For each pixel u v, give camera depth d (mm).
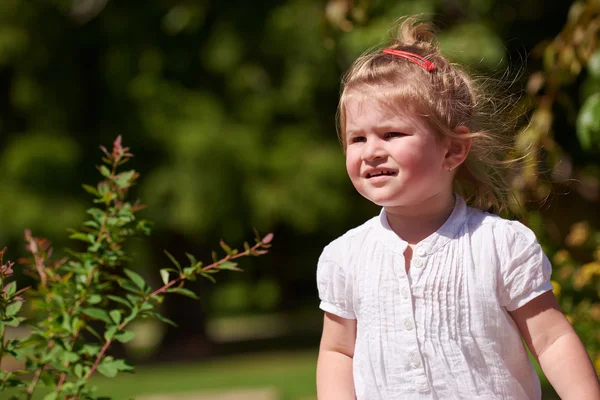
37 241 4309
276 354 21688
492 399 3246
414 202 3359
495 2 12883
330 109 20094
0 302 3705
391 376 3346
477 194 3654
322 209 19141
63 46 19891
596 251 5879
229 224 18766
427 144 3320
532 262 3305
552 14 14180
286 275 33500
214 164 18578
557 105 10070
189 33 19766
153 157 19203
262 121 19453
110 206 4355
